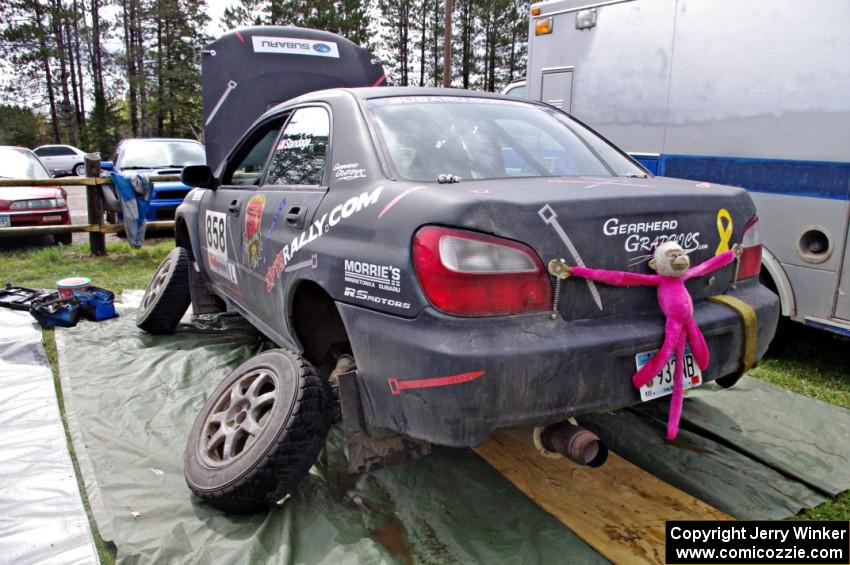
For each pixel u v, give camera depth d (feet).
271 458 8.00
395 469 9.63
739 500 8.91
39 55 144.05
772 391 12.37
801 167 13.73
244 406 9.13
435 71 152.15
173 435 11.03
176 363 14.16
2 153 32.81
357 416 8.02
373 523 8.40
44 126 163.53
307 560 7.70
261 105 20.26
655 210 7.64
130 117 157.58
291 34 20.25
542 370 6.69
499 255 6.71
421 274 6.90
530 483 9.16
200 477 8.61
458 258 6.68
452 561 7.64
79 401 12.28
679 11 15.71
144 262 27.12
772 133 14.15
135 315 18.33
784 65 13.82
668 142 16.31
